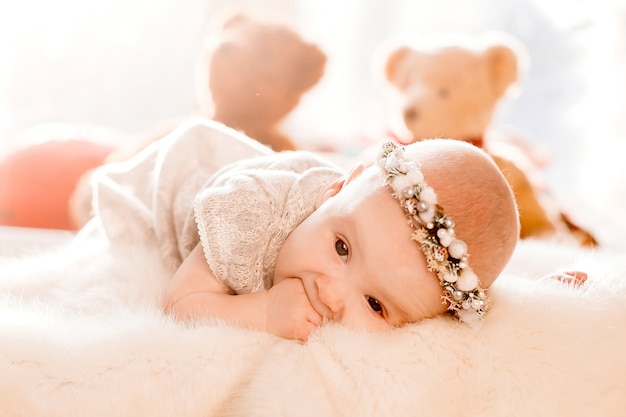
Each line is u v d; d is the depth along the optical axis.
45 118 2.48
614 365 0.81
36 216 1.79
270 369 0.75
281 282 0.96
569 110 2.78
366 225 0.90
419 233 0.88
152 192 1.25
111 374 0.71
